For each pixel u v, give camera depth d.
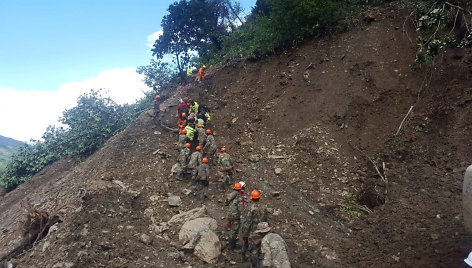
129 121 17.09
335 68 13.50
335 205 8.73
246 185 10.07
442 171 8.68
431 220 7.17
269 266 5.55
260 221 6.57
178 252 7.21
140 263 6.80
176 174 10.95
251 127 13.48
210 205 9.36
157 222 8.55
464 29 10.74
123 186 10.05
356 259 6.72
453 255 5.92
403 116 10.92
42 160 17.20
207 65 20.78
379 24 13.90
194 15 21.14
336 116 12.01
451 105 10.08
